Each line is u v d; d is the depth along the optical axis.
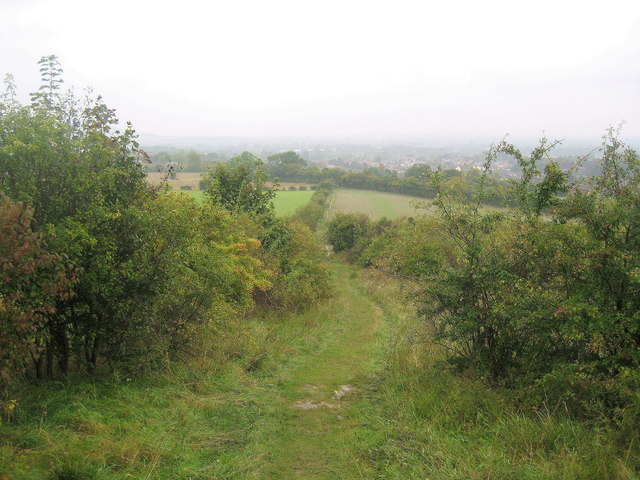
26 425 4.85
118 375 6.63
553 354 6.52
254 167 21.23
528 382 6.41
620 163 6.15
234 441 5.62
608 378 5.46
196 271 8.35
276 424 6.31
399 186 57.06
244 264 12.59
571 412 5.82
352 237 35.91
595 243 5.86
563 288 6.35
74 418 5.17
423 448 5.29
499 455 4.96
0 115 6.32
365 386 8.20
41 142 5.82
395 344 10.10
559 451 4.94
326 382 8.55
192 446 5.26
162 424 5.57
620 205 5.84
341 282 25.98
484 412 6.04
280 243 18.12
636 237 5.92
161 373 7.19
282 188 64.31
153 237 6.77
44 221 5.94
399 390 7.51
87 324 6.37
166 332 7.97
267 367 8.94
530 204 7.23
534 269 6.96
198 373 7.57
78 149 6.31
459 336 7.26
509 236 7.24
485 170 7.68
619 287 5.75
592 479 4.37
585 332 5.64
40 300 5.04
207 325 8.55
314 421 6.59
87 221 6.04
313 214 41.25
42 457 4.37
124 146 6.86
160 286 6.91
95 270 6.00
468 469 4.66
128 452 4.73
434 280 7.49
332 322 14.65
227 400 6.80
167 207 7.46
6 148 5.60
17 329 4.71
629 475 4.28
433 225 7.85
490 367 6.99
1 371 4.78
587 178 6.53
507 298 6.41
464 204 7.67
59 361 6.52
